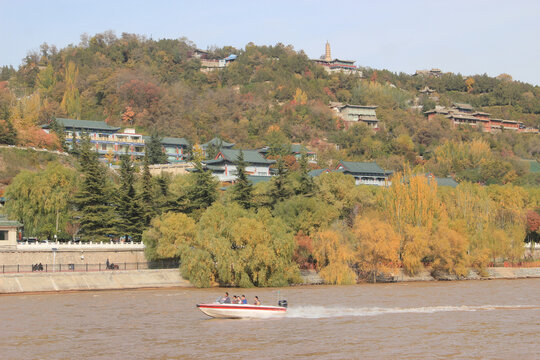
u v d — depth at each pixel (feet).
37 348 190.80
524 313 258.98
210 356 181.27
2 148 612.29
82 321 235.81
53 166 429.38
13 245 335.06
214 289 340.39
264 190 456.86
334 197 438.40
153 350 188.65
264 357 179.93
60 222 409.69
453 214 465.06
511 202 549.54
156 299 295.48
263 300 294.66
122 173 426.51
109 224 395.75
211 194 422.41
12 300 286.66
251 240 346.74
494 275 438.81
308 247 380.78
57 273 323.16
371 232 386.32
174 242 365.20
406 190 433.89
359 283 383.86
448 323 234.17
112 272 338.95
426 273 418.51
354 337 207.72
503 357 179.93
